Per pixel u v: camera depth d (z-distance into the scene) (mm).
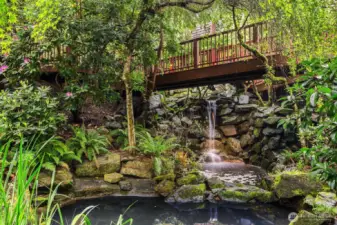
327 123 1513
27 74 5223
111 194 4641
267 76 5484
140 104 8258
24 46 5152
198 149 7969
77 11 5180
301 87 1645
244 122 8070
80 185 4555
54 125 4641
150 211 4203
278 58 5426
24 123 4359
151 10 5203
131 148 5598
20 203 1004
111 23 5176
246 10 5406
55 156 4523
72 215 3809
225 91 9125
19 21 5105
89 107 6875
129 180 4941
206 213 4141
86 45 5027
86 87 5195
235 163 7285
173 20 6195
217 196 4629
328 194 3547
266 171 6297
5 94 4703
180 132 8023
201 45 6969
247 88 8805
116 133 6355
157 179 4953
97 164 4961
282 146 6309
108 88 5691
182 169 5465
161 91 9094
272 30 5074
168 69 7551
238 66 6152
